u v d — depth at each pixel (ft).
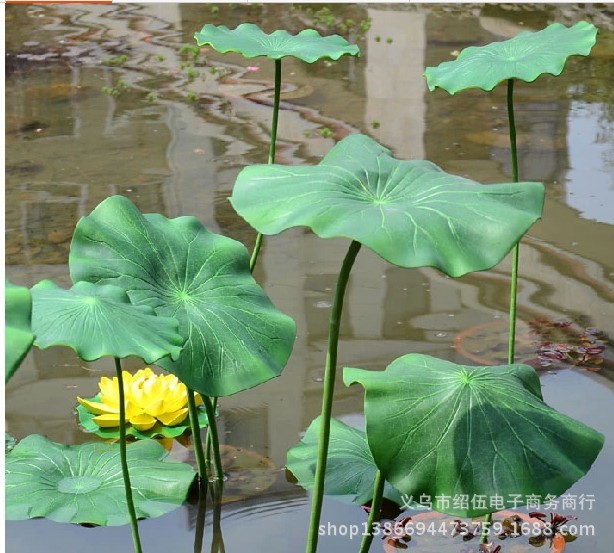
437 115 21.18
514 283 9.23
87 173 17.87
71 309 6.98
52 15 28.78
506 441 7.25
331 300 13.93
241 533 9.22
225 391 8.01
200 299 8.49
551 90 23.06
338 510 9.54
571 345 12.75
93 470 9.94
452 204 6.15
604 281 14.47
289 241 15.93
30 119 20.74
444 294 14.24
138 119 20.76
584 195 17.17
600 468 10.30
